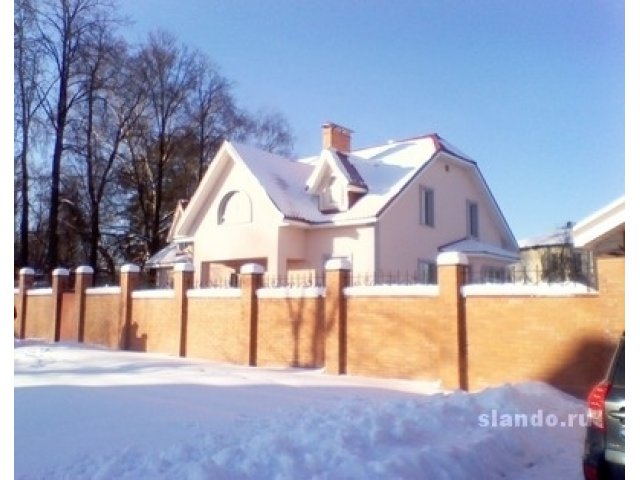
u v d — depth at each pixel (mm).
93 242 35031
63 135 34156
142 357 18109
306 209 22359
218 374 13930
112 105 36344
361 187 22188
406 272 21984
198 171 40219
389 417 7496
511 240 28609
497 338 11562
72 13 33969
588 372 10406
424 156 24078
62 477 6066
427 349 12688
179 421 8797
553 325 10914
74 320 23969
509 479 6422
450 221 24984
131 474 5848
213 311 17656
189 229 24938
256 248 22281
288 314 15609
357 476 5602
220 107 41469
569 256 31250
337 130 25750
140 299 20484
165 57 38469
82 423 8680
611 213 10406
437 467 6043
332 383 12578
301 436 6715
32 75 32750
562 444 7785
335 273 14297
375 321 13586
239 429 7930
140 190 37969
